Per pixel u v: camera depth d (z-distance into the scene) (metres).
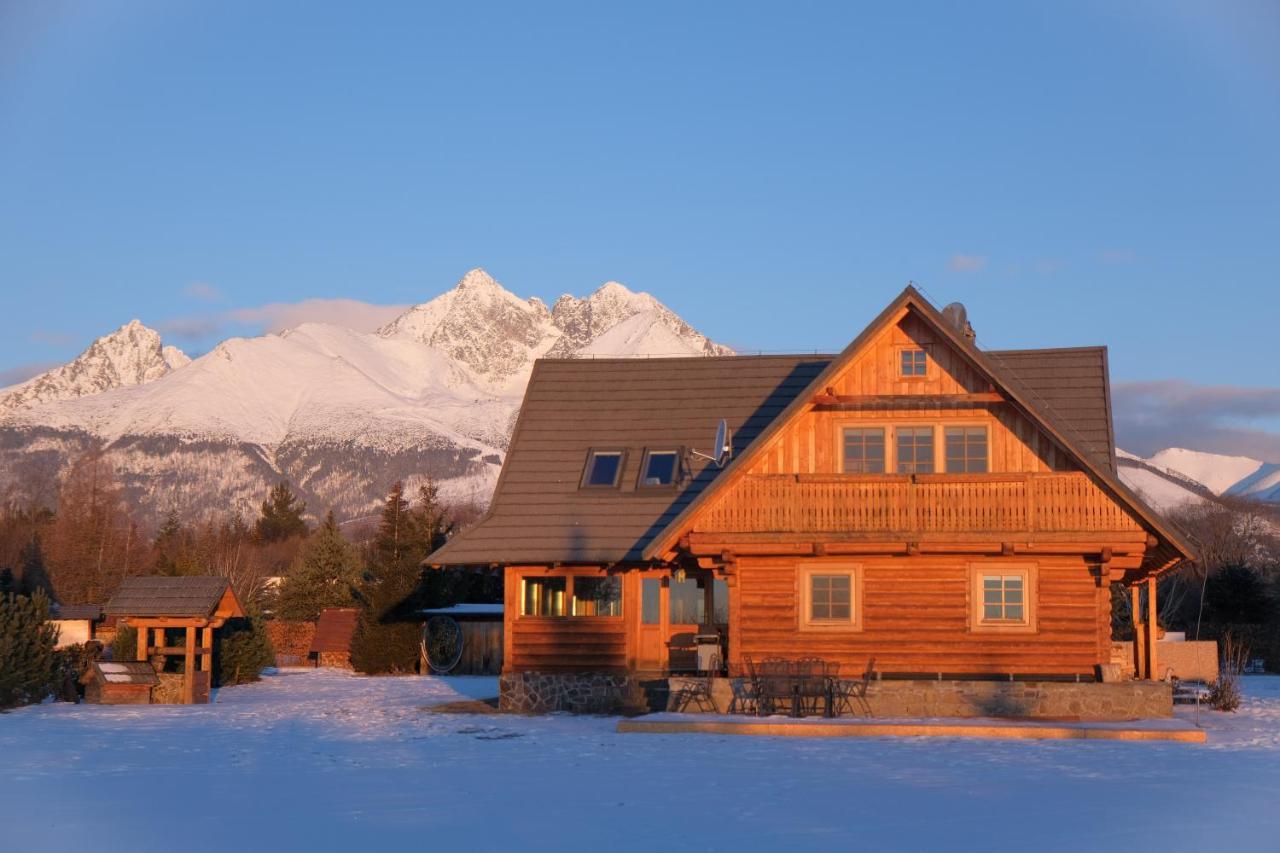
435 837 15.30
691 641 29.56
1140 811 16.67
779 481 27.42
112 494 94.56
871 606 27.48
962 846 14.63
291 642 57.53
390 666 46.09
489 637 45.78
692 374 33.25
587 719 27.88
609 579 29.80
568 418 32.44
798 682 26.53
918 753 22.11
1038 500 26.69
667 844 14.83
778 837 15.16
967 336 30.66
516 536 29.66
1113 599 45.69
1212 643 36.53
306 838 15.29
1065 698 26.31
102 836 15.47
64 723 27.72
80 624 50.84
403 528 53.91
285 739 24.77
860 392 27.70
